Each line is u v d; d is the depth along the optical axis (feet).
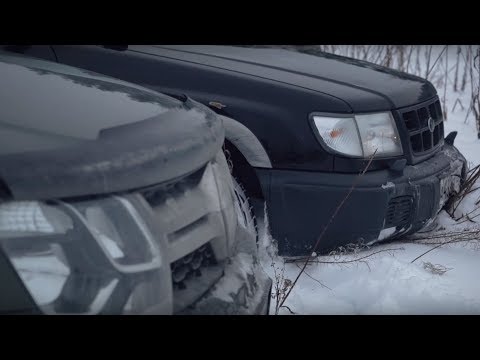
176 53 12.73
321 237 11.25
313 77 12.32
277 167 11.39
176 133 6.76
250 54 13.47
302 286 11.01
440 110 13.71
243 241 7.70
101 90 7.80
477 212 14.44
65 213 5.51
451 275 11.64
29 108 6.59
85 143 5.94
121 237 5.71
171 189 6.48
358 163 11.40
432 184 12.28
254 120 11.47
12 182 5.38
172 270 6.36
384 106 11.91
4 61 8.65
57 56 12.44
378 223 11.47
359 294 10.86
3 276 5.29
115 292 5.59
